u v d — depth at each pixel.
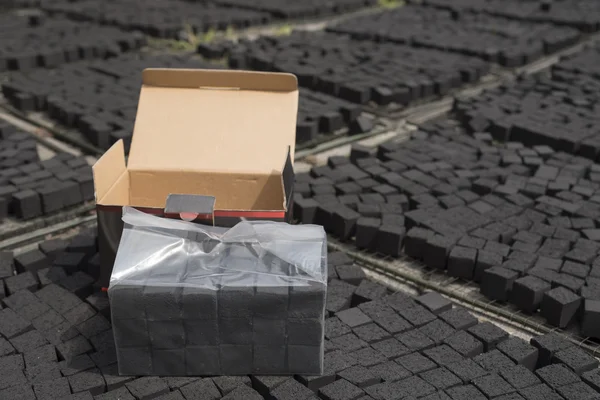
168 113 0.95
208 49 1.95
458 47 1.99
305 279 0.77
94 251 1.00
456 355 0.84
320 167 1.19
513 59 1.94
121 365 0.80
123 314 0.77
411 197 1.11
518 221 1.05
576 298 0.91
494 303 0.96
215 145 0.93
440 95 1.67
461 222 1.05
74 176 1.14
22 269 0.97
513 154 1.24
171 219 0.82
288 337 0.79
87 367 0.81
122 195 0.91
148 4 2.55
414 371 0.82
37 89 1.53
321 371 0.80
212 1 2.69
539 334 0.91
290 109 0.95
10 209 1.10
